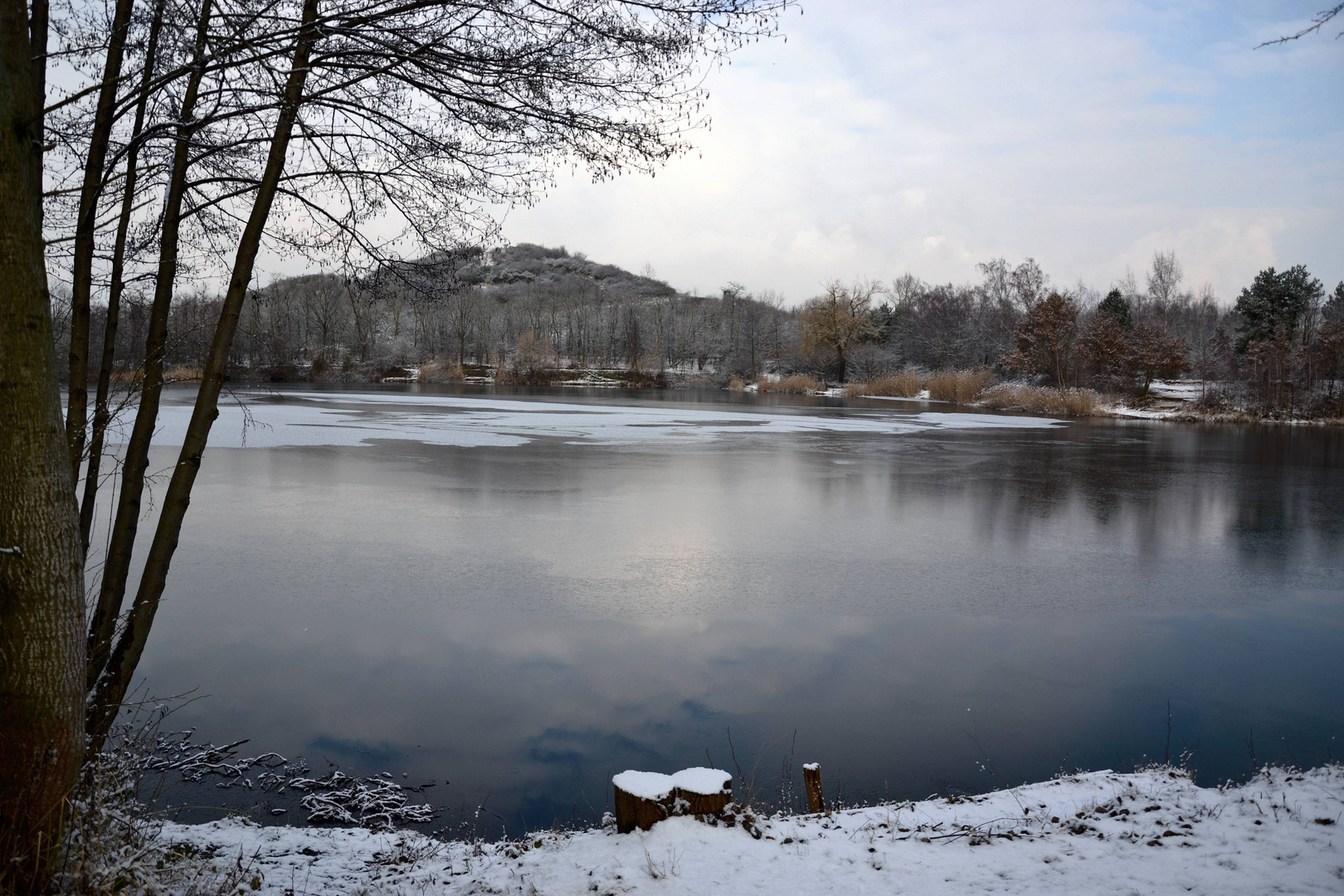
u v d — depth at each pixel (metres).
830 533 16.11
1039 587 12.58
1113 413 57.62
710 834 4.37
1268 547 15.51
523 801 6.30
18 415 3.19
